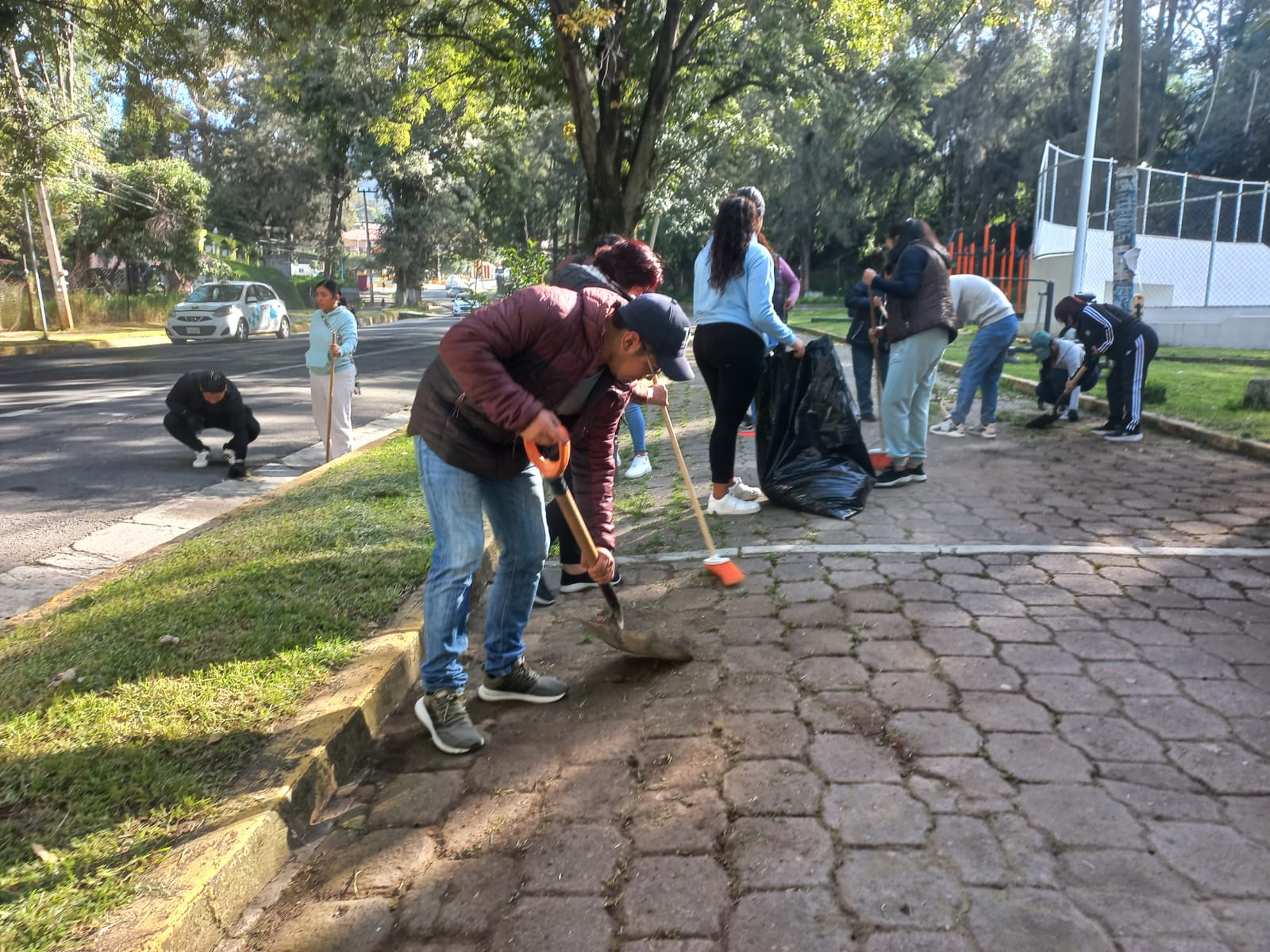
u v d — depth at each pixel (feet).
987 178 136.98
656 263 14.32
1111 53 117.50
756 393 19.16
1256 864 7.60
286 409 38.99
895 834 8.11
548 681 11.10
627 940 7.06
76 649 11.89
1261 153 112.88
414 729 10.63
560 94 55.83
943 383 37.70
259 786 8.60
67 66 71.77
